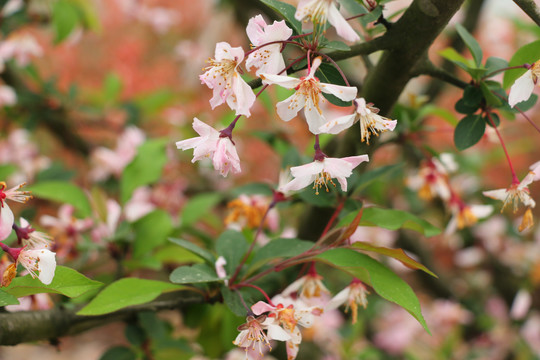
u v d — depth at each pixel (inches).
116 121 59.9
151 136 58.5
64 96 53.7
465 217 35.4
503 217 61.6
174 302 31.0
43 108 52.7
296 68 27.5
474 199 54.6
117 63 103.7
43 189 36.2
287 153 33.0
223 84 27.0
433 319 60.4
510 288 61.4
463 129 30.1
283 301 30.0
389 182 54.4
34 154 53.8
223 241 31.2
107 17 104.0
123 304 29.2
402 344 60.1
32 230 28.9
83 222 36.2
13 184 49.8
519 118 57.1
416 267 28.3
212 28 99.8
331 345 49.1
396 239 58.3
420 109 36.1
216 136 27.6
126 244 35.6
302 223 33.2
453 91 54.6
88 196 37.4
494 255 62.2
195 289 30.4
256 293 31.3
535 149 74.7
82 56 105.8
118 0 89.0
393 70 29.2
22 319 29.9
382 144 35.5
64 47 102.7
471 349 60.6
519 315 53.7
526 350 59.7
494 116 30.2
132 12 73.8
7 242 30.3
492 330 60.9
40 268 27.6
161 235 34.9
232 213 34.6
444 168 35.7
